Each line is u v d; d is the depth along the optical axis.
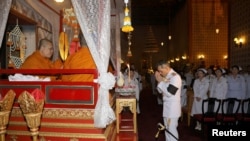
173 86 4.78
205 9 16.59
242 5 11.15
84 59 3.88
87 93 3.65
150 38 21.19
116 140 5.00
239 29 11.56
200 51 16.62
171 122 4.87
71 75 3.96
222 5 16.50
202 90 7.12
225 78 7.46
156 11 23.66
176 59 22.55
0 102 3.48
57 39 6.80
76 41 4.75
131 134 5.39
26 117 3.43
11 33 5.50
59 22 6.81
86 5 3.46
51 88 3.73
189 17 16.67
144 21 27.08
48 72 3.78
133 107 5.41
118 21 7.44
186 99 8.57
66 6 6.15
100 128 3.61
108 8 3.48
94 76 3.66
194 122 7.77
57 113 3.70
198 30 16.64
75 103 3.67
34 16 5.96
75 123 3.66
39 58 4.55
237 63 11.78
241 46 11.26
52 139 3.71
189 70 12.73
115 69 7.36
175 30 23.27
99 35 3.45
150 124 7.77
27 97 3.35
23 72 3.85
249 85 8.30
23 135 3.85
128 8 6.71
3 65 5.34
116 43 7.40
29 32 6.09
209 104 6.03
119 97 5.61
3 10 3.92
